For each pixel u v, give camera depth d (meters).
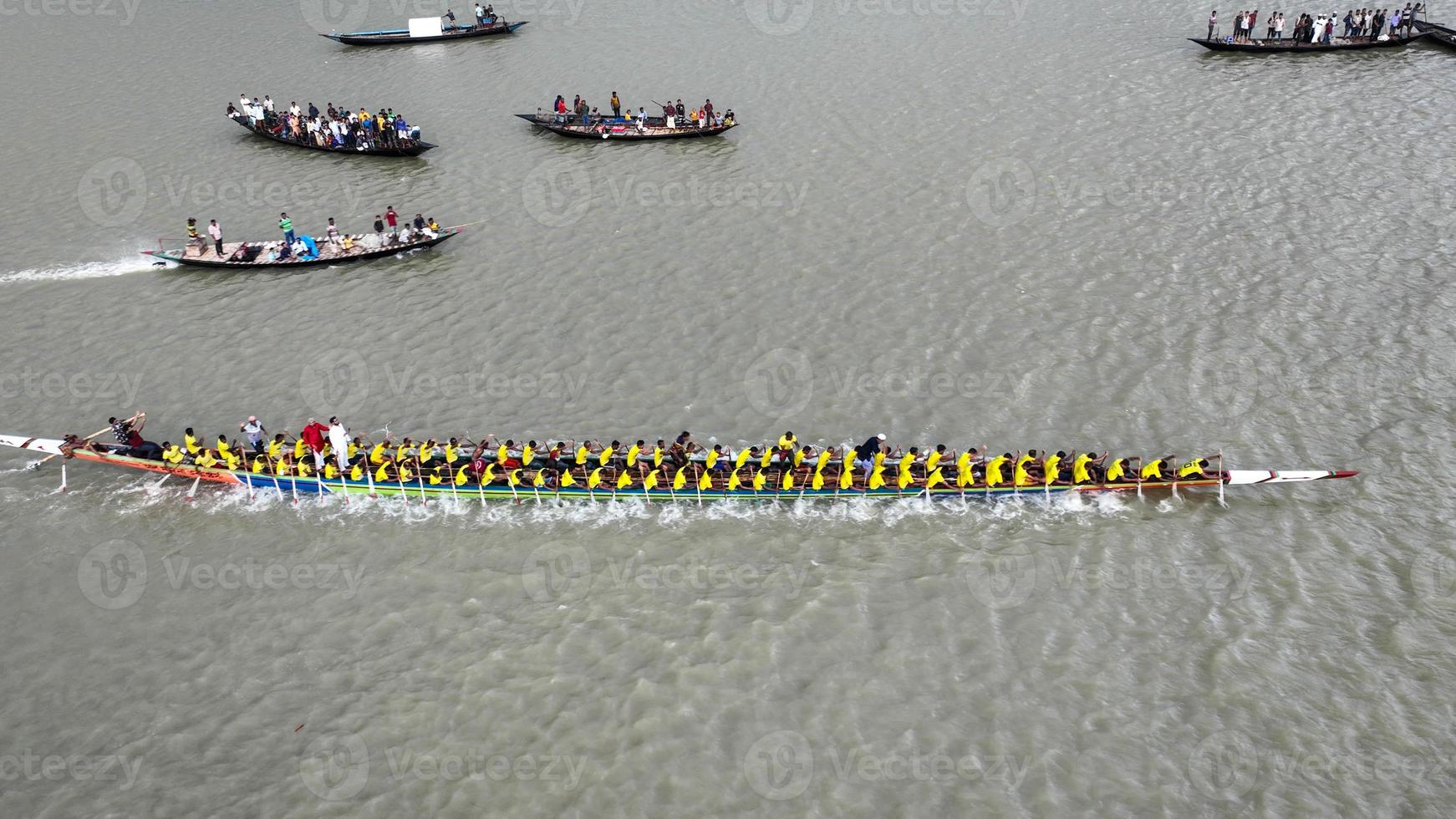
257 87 83.56
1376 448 40.88
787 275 54.91
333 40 93.38
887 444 42.88
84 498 42.75
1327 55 75.31
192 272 58.50
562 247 59.00
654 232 59.91
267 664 34.88
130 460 43.22
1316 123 65.81
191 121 77.94
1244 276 51.94
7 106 81.75
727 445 43.38
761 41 86.81
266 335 52.56
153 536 40.72
